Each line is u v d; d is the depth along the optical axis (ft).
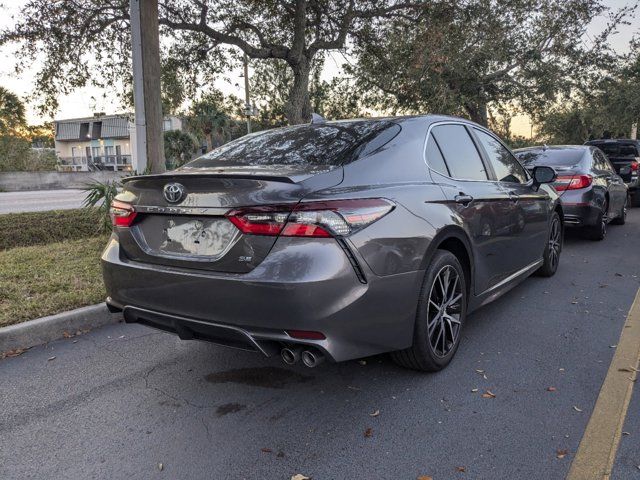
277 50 35.68
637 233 30.89
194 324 9.46
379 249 9.16
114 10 31.83
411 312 10.05
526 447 8.54
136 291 10.21
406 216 9.85
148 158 24.68
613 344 12.88
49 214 32.89
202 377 11.51
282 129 13.08
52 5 30.35
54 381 11.41
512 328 14.16
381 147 10.76
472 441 8.75
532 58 50.60
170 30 35.40
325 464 8.23
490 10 40.96
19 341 13.30
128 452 8.70
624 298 16.90
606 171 29.43
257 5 35.27
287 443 8.85
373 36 39.17
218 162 11.55
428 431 9.09
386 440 8.85
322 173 9.36
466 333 13.82
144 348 13.26
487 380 11.01
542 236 17.57
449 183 11.75
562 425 9.18
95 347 13.37
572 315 15.21
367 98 46.70
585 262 22.71
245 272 8.81
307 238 8.54
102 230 27.50
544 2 48.44
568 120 98.27
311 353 8.77
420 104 44.88
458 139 13.35
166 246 10.00
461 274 11.83
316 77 44.39
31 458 8.56
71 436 9.20
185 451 8.69
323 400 10.32
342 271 8.60
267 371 11.73
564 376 11.12
